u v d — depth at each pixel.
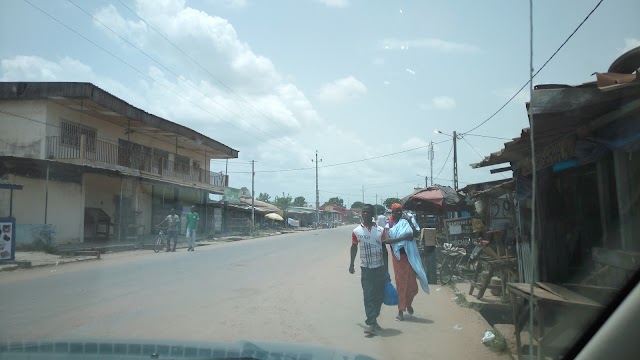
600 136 5.48
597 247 6.78
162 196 33.16
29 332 6.91
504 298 9.05
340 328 7.46
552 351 5.16
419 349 6.37
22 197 21.47
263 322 7.78
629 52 6.83
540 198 7.78
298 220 71.81
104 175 25.39
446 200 15.48
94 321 7.70
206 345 3.87
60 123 23.61
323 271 14.62
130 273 13.78
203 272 14.15
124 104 25.36
